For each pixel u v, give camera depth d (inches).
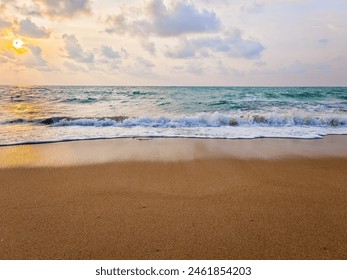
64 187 157.8
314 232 111.3
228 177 176.7
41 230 111.4
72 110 605.0
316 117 408.8
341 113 524.4
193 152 241.0
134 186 159.9
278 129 365.4
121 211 128.3
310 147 264.4
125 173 183.3
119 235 108.0
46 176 176.9
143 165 201.8
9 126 377.4
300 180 172.1
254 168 196.5
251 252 98.4
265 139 302.5
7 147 255.9
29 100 818.2
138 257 95.3
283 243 103.7
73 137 303.6
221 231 111.4
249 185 162.9
